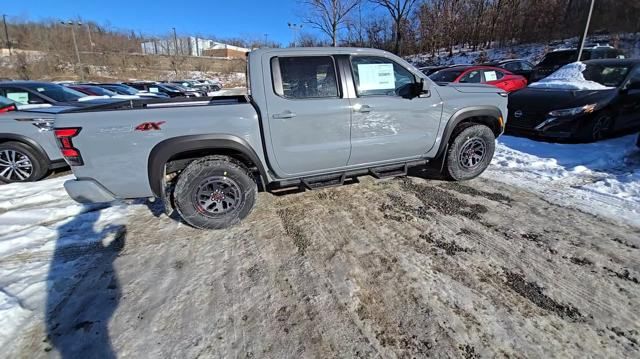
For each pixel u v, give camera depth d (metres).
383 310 2.02
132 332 1.89
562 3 20.81
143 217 3.32
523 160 4.79
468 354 1.71
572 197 3.57
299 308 2.05
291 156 3.04
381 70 3.28
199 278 2.37
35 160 4.46
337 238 2.87
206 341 1.82
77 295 2.19
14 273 2.42
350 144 3.22
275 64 2.90
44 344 1.80
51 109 4.85
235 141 2.80
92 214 3.39
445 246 2.70
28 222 3.23
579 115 5.19
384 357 1.70
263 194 3.86
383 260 2.53
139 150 2.62
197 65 46.78
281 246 2.77
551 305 2.03
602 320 1.90
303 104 2.95
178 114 2.67
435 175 4.37
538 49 20.88
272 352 1.75
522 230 2.92
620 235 2.79
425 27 28.64
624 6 17.58
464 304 2.05
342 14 27.31
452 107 3.64
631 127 5.97
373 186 4.04
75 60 38.53
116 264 2.55
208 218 2.93
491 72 8.59
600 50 10.53
